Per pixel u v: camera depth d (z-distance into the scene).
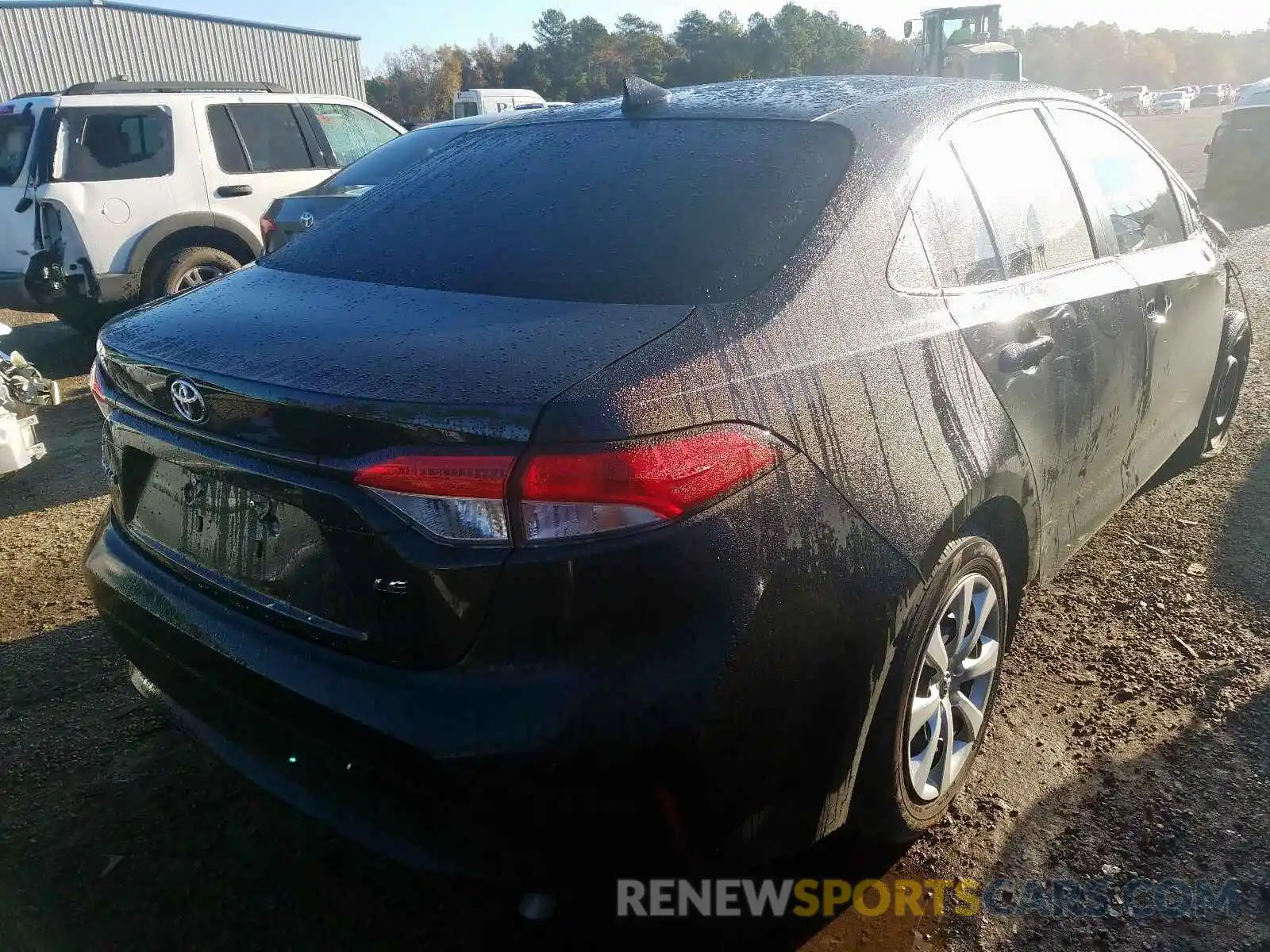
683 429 1.69
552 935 2.17
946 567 2.14
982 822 2.42
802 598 1.80
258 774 1.99
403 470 1.64
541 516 1.61
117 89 7.41
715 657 1.69
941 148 2.48
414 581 1.67
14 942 2.15
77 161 7.08
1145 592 3.41
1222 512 3.97
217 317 2.17
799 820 1.92
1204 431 4.28
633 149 2.52
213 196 7.66
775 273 2.02
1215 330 3.85
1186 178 16.28
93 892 2.29
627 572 1.63
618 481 1.62
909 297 2.21
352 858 2.40
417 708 1.68
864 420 1.98
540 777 1.64
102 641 3.36
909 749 2.17
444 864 1.77
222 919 2.22
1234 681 2.91
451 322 1.95
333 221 2.75
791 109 2.51
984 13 22.64
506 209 2.44
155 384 2.02
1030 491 2.53
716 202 2.22
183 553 2.15
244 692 1.92
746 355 1.85
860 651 1.91
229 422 1.86
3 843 2.44
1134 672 2.97
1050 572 2.92
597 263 2.12
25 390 4.48
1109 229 3.11
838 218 2.16
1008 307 2.48
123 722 2.91
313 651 1.84
